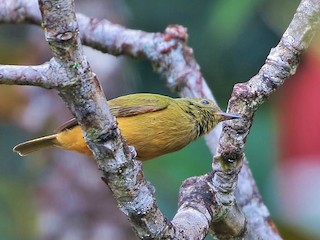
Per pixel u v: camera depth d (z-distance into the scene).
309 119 8.86
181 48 10.94
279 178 9.03
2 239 14.73
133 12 16.67
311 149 8.80
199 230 7.53
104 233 14.34
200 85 10.84
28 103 14.80
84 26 11.16
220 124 10.71
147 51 10.98
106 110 6.85
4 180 15.29
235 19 13.33
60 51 6.55
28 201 14.98
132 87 15.67
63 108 14.72
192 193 7.87
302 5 7.71
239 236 8.27
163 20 16.48
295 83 9.09
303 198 8.63
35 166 14.98
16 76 6.70
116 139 6.93
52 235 14.52
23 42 16.00
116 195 7.12
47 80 6.68
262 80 7.76
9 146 16.27
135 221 7.18
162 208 14.09
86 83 6.70
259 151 13.44
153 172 14.15
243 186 9.64
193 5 16.27
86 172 14.48
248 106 7.74
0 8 11.27
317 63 8.66
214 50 15.96
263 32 15.76
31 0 11.27
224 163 7.84
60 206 14.51
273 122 12.48
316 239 8.55
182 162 14.03
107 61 14.52
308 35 7.73
